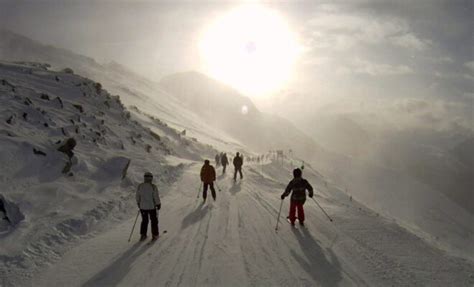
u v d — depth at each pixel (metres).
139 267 7.95
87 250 9.12
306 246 9.33
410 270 7.95
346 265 8.10
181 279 7.31
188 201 15.09
